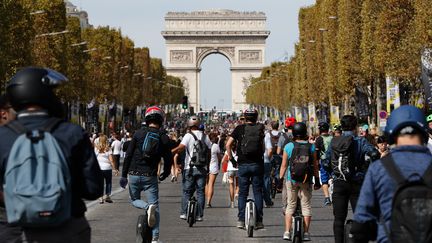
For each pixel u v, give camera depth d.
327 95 193.25
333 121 184.62
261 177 49.25
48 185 18.78
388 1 112.69
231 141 49.16
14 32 137.12
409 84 121.94
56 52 173.62
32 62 147.38
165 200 81.25
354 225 19.88
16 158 19.00
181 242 47.50
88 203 76.62
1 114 23.70
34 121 20.11
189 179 56.41
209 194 72.25
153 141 41.66
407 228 18.41
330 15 168.38
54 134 19.92
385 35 112.81
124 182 42.25
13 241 20.47
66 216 19.20
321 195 89.31
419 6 101.81
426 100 103.00
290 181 45.41
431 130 42.75
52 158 19.11
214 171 71.50
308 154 44.47
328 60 169.00
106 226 56.31
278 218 62.56
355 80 148.12
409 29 110.00
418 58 107.81
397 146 20.33
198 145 55.84
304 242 47.94
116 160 103.88
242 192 49.88
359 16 146.00
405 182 18.98
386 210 19.31
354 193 38.72
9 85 20.56
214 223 58.56
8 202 18.88
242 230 53.69
